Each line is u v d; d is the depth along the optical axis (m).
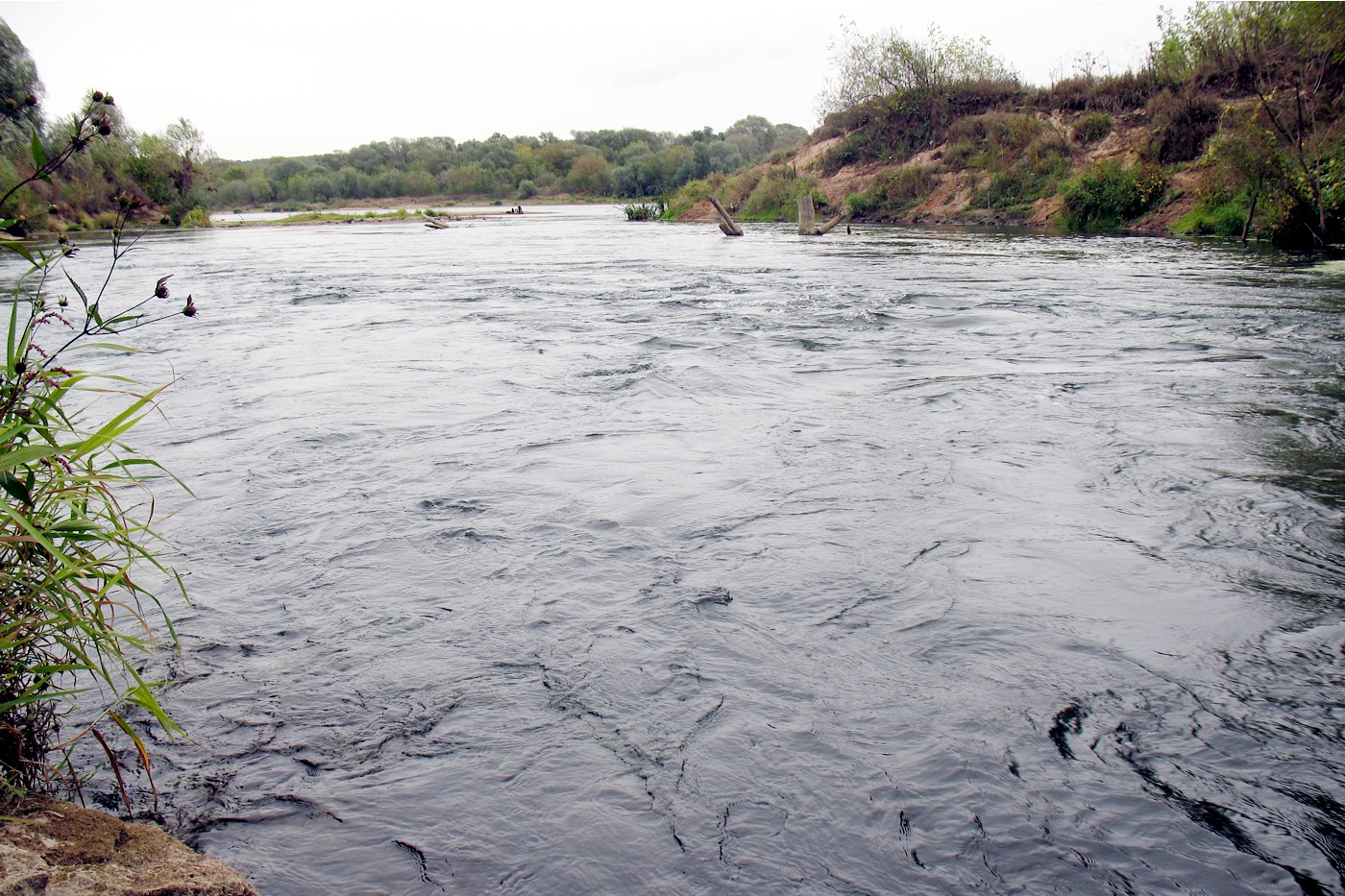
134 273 20.38
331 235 41.31
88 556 2.66
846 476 5.36
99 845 2.18
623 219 55.22
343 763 2.80
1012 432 6.21
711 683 3.22
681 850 2.42
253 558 4.34
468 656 3.43
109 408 7.32
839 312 11.77
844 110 45.38
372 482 5.40
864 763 2.76
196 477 5.54
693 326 10.95
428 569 4.20
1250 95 26.73
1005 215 31.61
